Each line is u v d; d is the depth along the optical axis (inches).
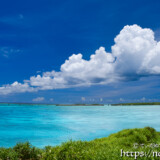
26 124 1599.4
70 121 1820.9
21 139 1027.9
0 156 330.0
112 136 581.9
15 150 366.0
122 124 1620.3
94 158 265.7
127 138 493.4
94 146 340.5
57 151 307.7
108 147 344.2
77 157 277.3
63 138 1055.0
